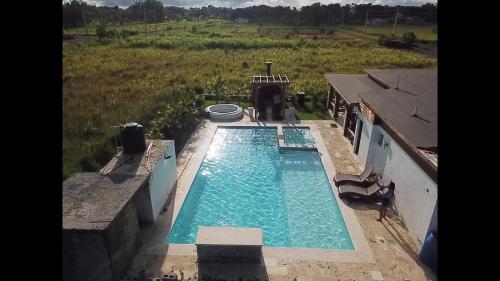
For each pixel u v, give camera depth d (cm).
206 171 1581
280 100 2239
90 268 837
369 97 1486
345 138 1894
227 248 927
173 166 1337
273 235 1142
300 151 1778
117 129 1650
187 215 1245
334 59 4303
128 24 10125
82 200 880
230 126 2103
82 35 6306
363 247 1023
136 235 981
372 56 4556
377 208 1227
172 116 1880
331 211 1271
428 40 6369
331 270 932
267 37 6806
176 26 9662
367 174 1347
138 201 1092
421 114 1237
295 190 1420
